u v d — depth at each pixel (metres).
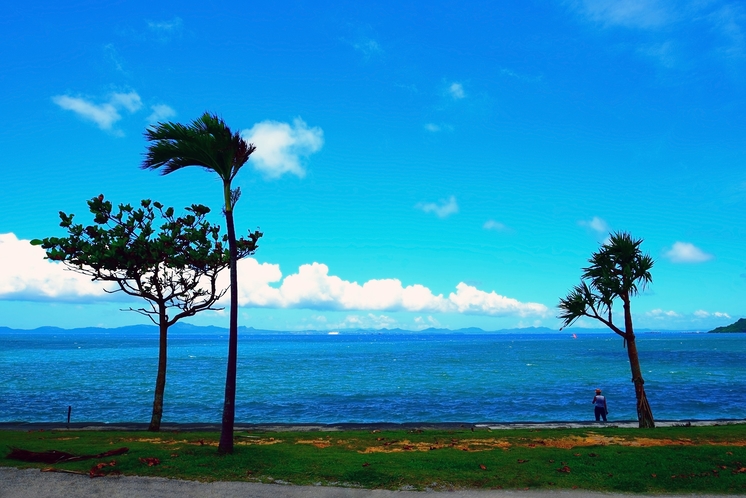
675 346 165.00
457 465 12.81
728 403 38.47
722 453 13.76
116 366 83.06
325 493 10.78
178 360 102.62
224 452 13.49
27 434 18.86
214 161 13.76
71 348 168.38
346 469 12.38
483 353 135.12
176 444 15.77
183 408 37.19
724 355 109.62
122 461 12.74
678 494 10.86
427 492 10.92
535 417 33.03
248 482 11.43
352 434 18.84
